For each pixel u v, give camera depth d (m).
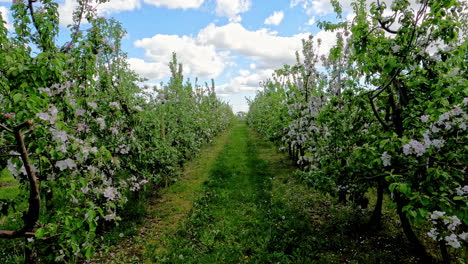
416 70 3.44
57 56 2.37
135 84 6.58
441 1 2.75
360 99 3.85
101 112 4.83
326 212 6.09
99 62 5.20
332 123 4.78
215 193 8.08
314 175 4.67
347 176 4.37
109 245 4.98
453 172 2.92
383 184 4.30
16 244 4.52
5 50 2.44
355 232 5.07
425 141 2.68
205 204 7.14
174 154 8.29
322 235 5.07
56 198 3.88
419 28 3.12
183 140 10.69
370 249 4.49
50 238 2.44
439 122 2.67
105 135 5.18
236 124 44.19
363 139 4.47
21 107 2.11
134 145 5.43
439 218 2.58
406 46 3.21
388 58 3.12
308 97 8.18
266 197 7.48
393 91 4.23
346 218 5.53
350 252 4.49
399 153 3.40
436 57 3.25
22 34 3.54
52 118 2.37
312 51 8.02
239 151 15.80
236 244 5.02
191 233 5.53
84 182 2.72
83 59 3.45
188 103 14.13
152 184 8.59
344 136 4.86
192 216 6.24
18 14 3.40
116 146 5.21
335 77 6.84
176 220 6.26
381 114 4.44
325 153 5.47
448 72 3.22
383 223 5.27
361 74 4.51
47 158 2.54
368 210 5.86
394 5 3.21
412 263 4.06
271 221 5.84
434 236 2.58
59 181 2.83
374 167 3.76
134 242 5.19
